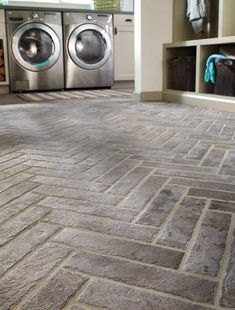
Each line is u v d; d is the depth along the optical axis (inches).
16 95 167.6
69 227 39.1
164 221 40.2
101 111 115.4
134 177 54.5
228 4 115.6
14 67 174.7
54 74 182.2
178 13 137.3
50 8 175.3
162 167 58.9
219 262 32.3
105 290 28.7
